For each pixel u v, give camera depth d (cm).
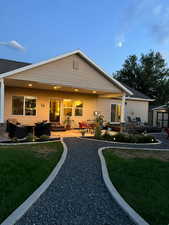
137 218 246
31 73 908
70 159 545
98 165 496
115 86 1218
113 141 886
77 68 1065
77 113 1422
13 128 836
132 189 346
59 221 241
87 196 317
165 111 1938
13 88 1152
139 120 1680
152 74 3312
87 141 859
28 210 264
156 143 895
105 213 265
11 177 377
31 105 1223
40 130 951
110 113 1591
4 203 275
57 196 313
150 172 447
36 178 377
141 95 1875
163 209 275
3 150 591
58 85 1016
